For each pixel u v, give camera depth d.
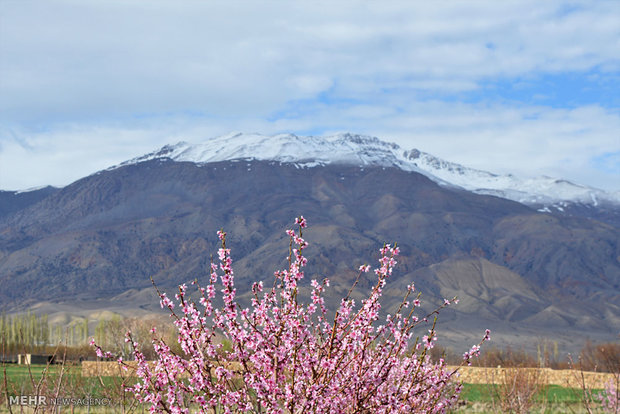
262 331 10.32
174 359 10.23
